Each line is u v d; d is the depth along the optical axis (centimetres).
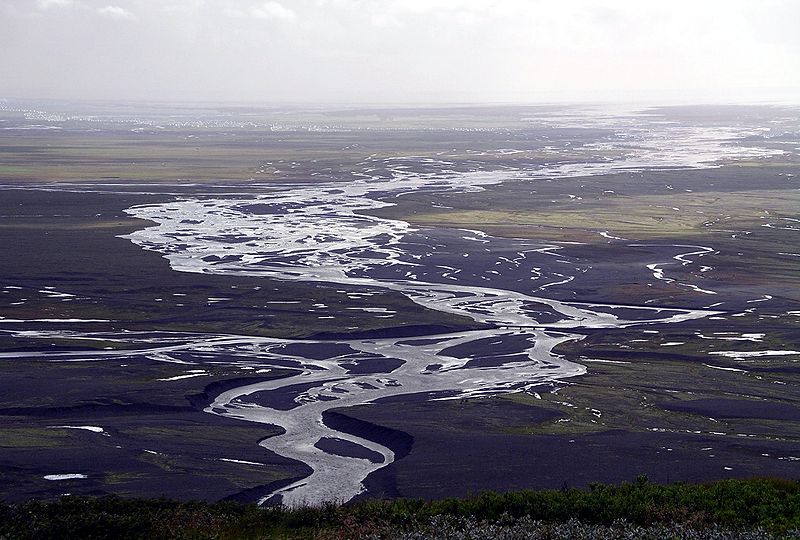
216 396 7456
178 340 9344
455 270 13288
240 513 3475
